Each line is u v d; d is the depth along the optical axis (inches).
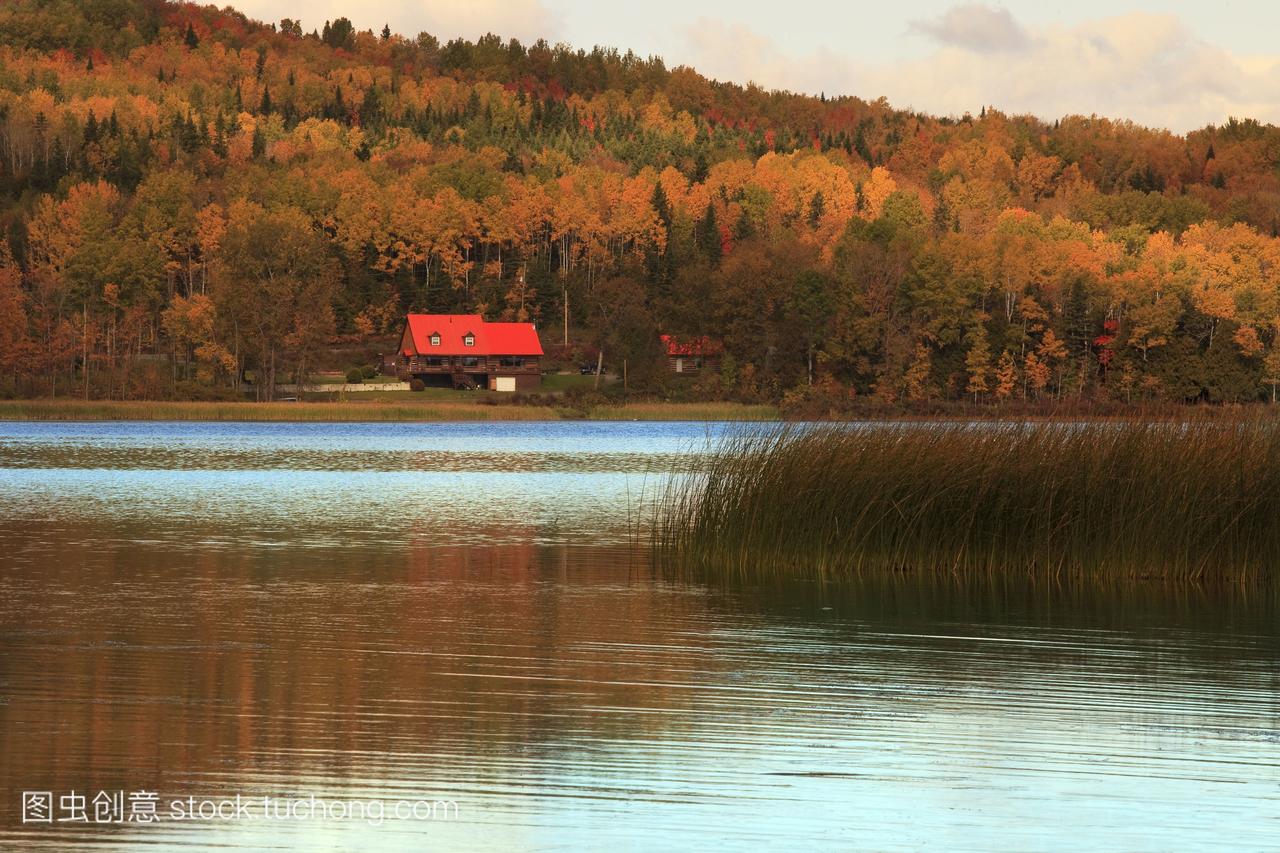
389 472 6894.7
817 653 2289.6
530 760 1676.9
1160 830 1455.5
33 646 2325.3
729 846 1405.0
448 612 2672.2
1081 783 1603.1
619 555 3513.8
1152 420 3056.1
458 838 1422.2
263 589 2960.1
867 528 3088.1
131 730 1791.3
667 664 2203.5
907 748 1737.2
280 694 1987.0
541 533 4050.2
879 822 1469.0
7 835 1423.5
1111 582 2945.4
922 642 2375.7
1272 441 2955.2
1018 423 3179.1
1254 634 2438.5
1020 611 2647.6
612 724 1835.6
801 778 1615.4
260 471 6909.5
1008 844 1416.1
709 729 1818.4
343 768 1640.0
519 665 2191.2
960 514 3051.2
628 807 1512.1
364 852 1380.4
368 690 2016.5
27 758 1667.1
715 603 2751.0
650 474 6761.8
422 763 1663.4
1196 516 2935.5
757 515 3147.1
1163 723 1857.8
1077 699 1985.7
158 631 2465.6
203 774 1615.4
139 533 4045.3
